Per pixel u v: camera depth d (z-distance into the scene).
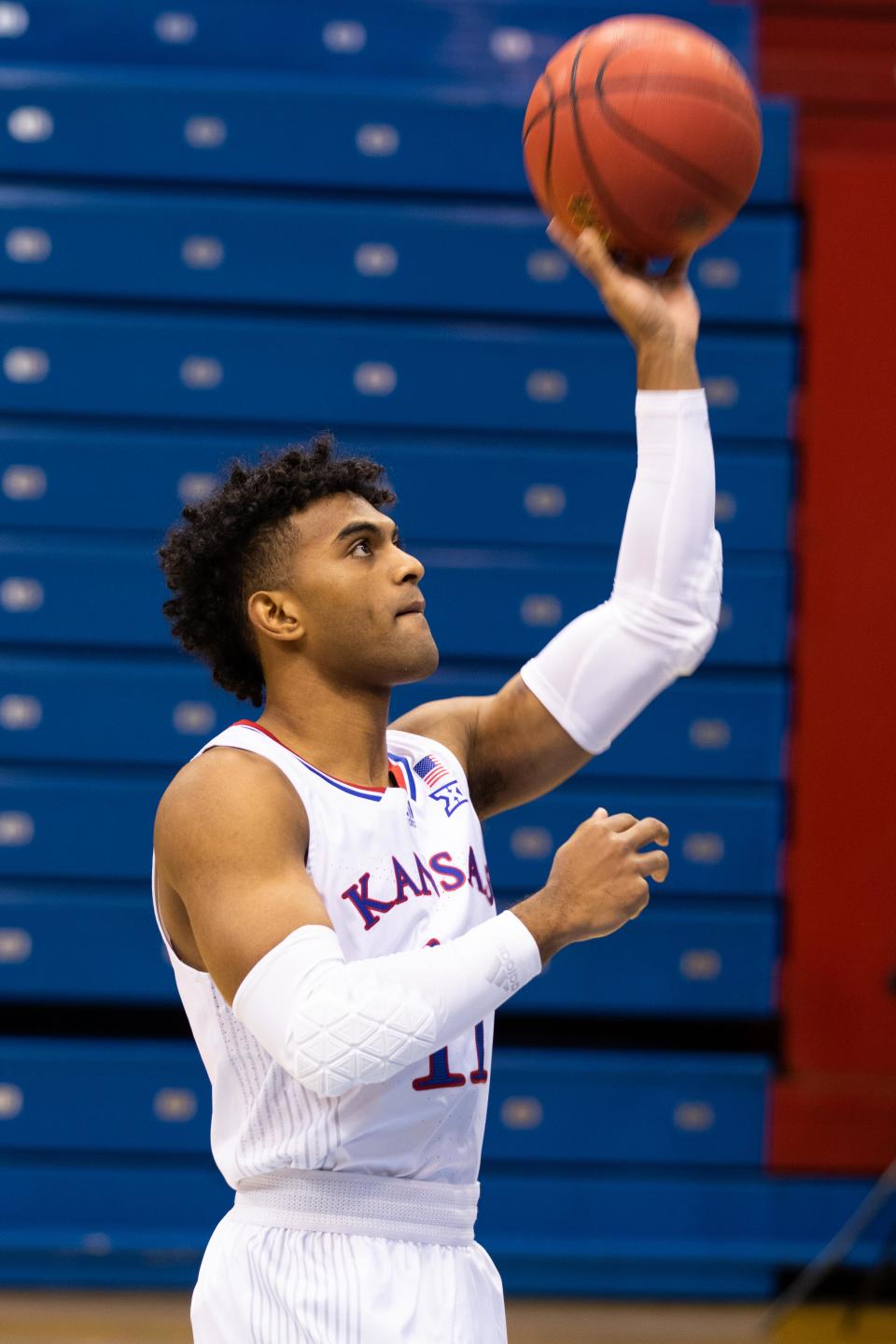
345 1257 5.64
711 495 6.59
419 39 18.36
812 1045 17.38
